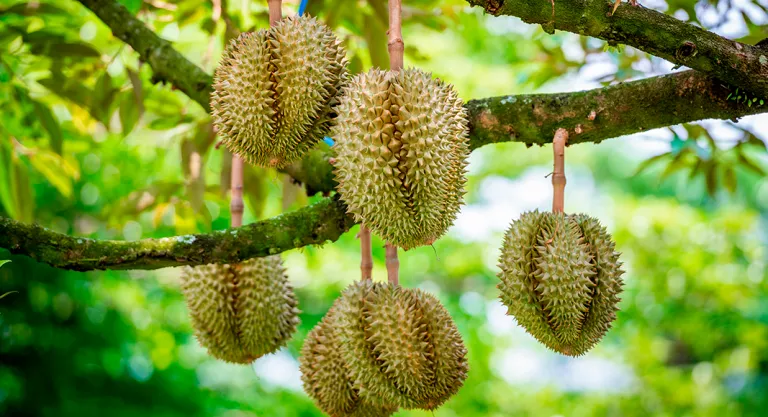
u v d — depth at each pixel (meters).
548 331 2.53
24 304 5.75
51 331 5.80
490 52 6.10
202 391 6.06
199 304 2.87
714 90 2.61
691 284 5.64
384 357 2.59
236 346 2.90
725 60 2.47
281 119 2.55
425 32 4.82
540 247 2.51
